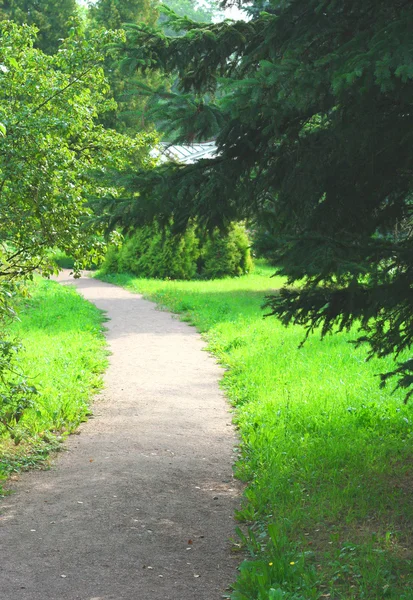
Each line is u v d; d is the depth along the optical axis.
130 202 7.00
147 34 7.94
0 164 8.14
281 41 7.05
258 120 6.83
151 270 31.11
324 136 6.66
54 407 9.28
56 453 7.91
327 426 8.37
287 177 7.05
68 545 5.48
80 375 11.45
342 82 4.98
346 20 6.58
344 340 13.60
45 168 8.37
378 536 5.48
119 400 10.43
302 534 5.53
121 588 4.78
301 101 5.60
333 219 6.75
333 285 5.51
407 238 6.87
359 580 4.72
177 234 7.77
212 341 15.34
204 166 7.21
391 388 9.87
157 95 7.12
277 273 5.43
